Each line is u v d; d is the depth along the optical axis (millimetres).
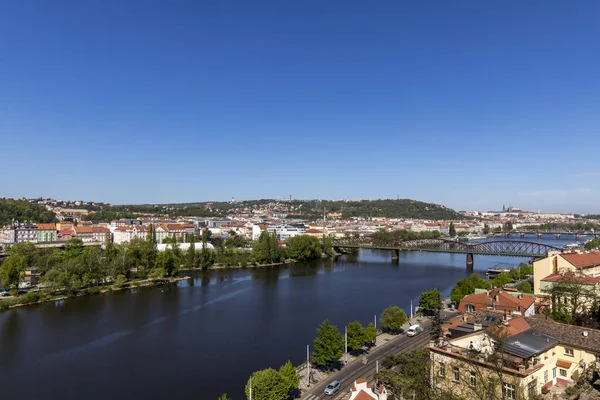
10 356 123562
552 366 72250
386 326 139000
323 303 189750
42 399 97062
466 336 72500
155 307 182625
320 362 106375
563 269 138500
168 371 112500
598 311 104750
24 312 174000
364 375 103188
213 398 97312
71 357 122812
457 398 61562
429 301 158250
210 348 129875
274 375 87625
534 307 117938
